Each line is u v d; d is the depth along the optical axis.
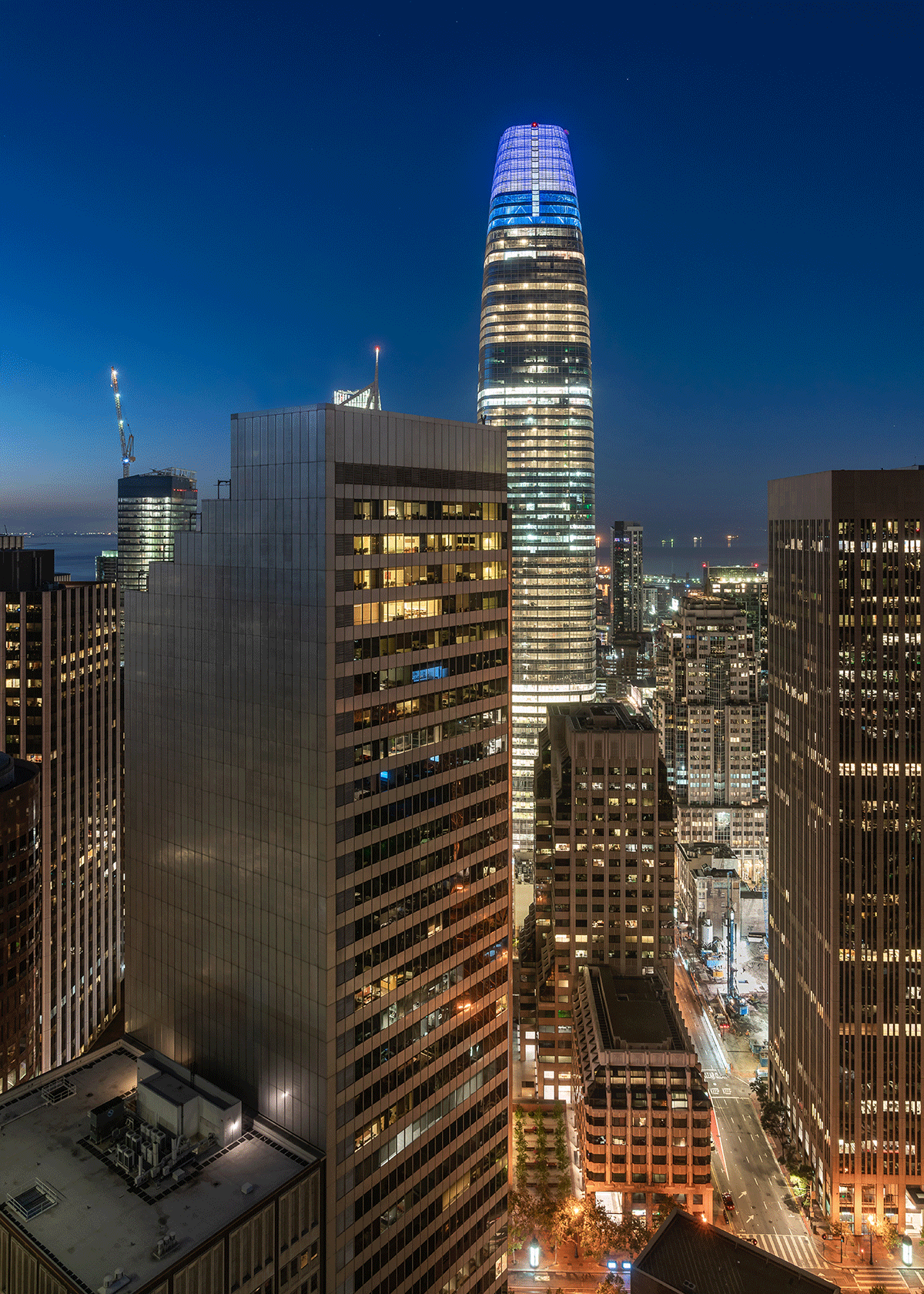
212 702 95.31
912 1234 157.38
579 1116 164.12
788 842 189.00
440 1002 102.31
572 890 192.50
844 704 160.88
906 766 159.38
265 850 91.06
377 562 87.94
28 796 136.00
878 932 159.00
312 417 81.94
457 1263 108.94
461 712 102.12
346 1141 90.56
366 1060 92.12
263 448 87.12
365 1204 93.56
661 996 177.75
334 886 86.25
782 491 195.12
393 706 91.50
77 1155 87.81
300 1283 86.38
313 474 82.25
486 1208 113.56
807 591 177.00
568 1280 143.50
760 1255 100.62
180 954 103.06
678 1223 106.31
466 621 101.75
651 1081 150.50
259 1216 81.31
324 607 82.62
